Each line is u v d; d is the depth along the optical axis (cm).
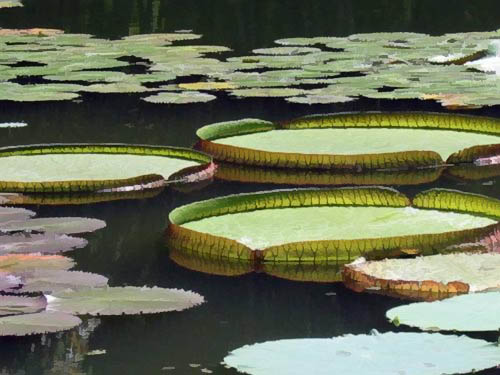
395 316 603
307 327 634
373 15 2114
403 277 682
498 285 661
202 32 1952
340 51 1720
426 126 1160
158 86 1446
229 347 607
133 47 1769
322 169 1020
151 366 584
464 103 1248
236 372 574
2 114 1271
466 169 1023
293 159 1025
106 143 1097
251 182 982
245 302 679
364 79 1444
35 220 823
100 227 809
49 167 988
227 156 1054
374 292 682
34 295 651
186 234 771
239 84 1430
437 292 663
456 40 1806
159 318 653
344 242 734
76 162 1005
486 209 810
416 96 1291
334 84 1410
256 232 788
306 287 700
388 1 2253
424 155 1023
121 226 837
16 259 718
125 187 934
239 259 746
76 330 633
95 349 605
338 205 839
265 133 1146
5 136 1155
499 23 2008
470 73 1479
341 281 709
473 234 744
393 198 837
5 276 684
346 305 666
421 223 796
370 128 1163
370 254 733
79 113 1273
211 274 729
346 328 631
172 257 762
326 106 1316
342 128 1165
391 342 552
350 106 1316
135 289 662
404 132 1146
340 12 2145
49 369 582
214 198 838
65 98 1320
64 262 713
